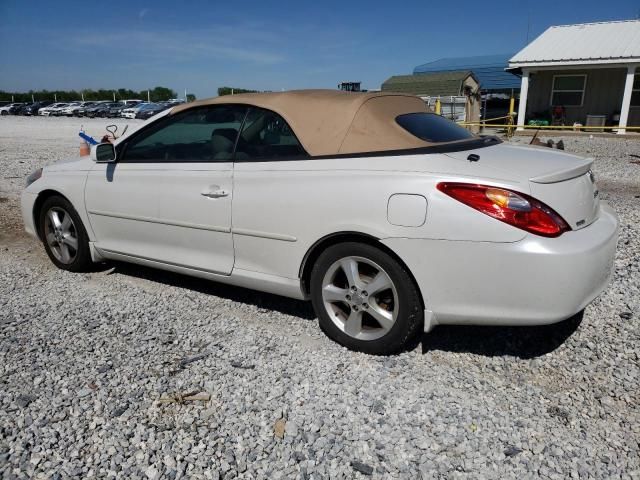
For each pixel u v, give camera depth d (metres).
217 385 3.00
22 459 2.42
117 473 2.34
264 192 3.52
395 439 2.54
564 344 3.41
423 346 3.43
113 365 3.22
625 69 20.45
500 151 3.37
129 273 4.88
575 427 2.62
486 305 2.92
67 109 46.56
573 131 20.52
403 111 3.58
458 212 2.86
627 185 8.89
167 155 4.13
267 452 2.47
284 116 3.56
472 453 2.45
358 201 3.13
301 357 3.31
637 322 3.64
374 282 3.21
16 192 8.69
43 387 2.98
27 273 4.91
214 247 3.88
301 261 3.45
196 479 2.31
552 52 20.77
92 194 4.50
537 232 2.77
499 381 3.03
